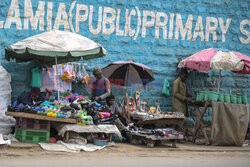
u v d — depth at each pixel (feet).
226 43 46.29
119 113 38.19
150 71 39.63
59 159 26.25
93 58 37.29
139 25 42.70
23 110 30.83
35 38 32.76
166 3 43.91
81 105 34.27
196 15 45.11
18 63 38.47
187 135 42.32
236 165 26.18
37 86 37.19
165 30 43.78
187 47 44.62
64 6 40.04
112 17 41.73
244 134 38.27
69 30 40.19
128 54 42.22
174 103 41.96
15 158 26.17
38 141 31.17
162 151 32.94
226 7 46.39
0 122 33.86
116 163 24.91
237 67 38.06
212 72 45.62
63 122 32.19
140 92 42.63
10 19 38.50
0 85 35.29
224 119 37.93
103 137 35.47
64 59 38.50
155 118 37.81
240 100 38.99
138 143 36.55
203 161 27.86
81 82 39.42
